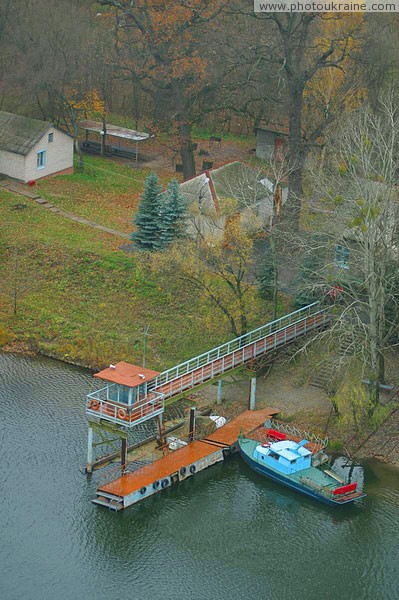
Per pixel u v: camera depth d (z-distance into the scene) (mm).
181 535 73438
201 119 134000
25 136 127188
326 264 90562
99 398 80188
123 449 78125
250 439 83125
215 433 84562
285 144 138375
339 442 83625
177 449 82000
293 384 91750
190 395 91250
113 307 104125
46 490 76938
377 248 85312
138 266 104875
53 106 138875
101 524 73875
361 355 87562
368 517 75750
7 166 127625
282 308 100125
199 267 94062
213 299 94688
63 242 113500
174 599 67312
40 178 128625
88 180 130250
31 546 71250
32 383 92938
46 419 86438
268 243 111562
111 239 114812
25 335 100938
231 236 94625
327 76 131125
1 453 81125
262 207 113688
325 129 121062
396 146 96562
